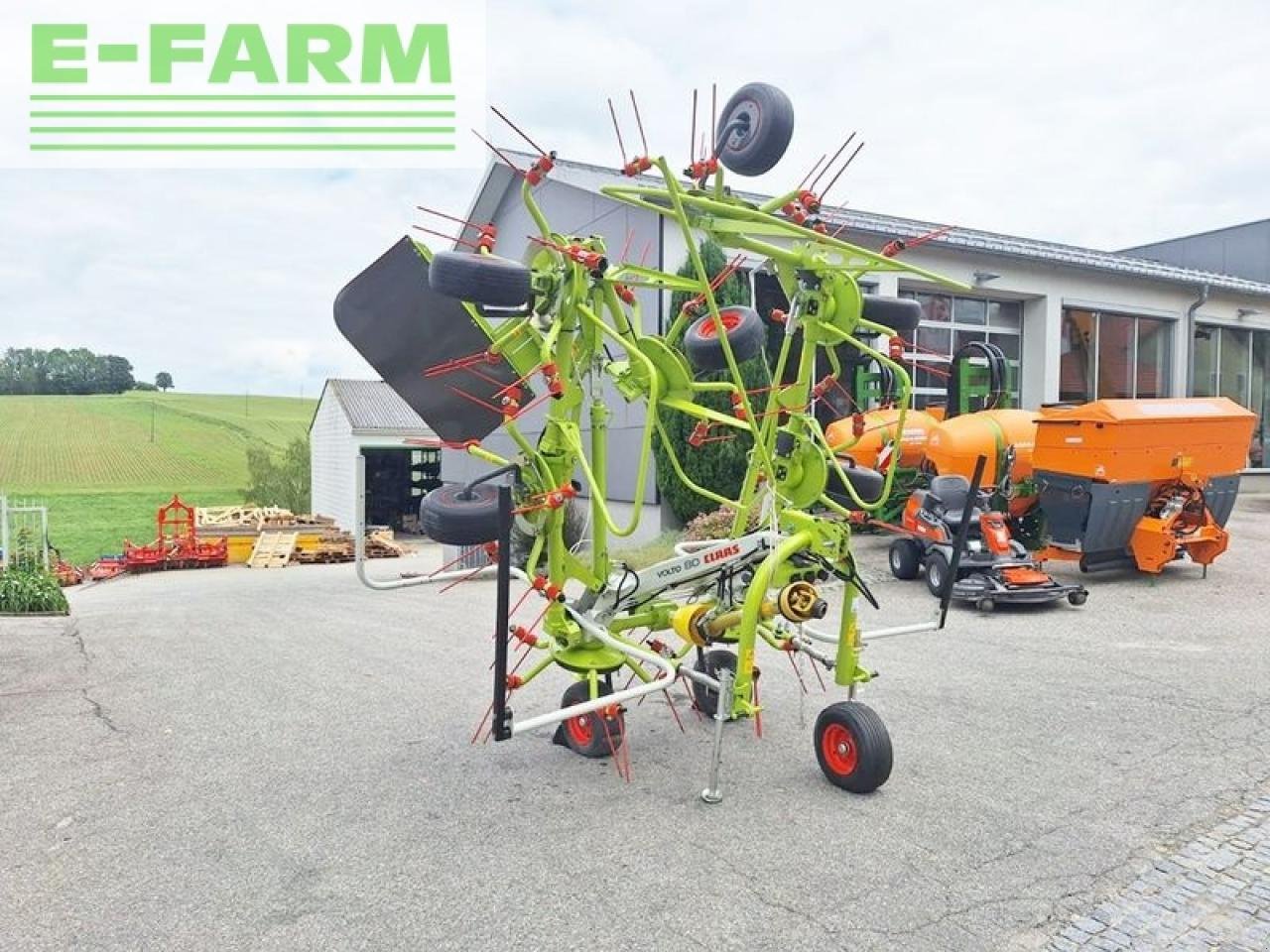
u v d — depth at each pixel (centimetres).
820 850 348
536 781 425
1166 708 524
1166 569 990
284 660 696
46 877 337
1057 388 1616
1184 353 1802
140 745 489
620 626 456
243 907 312
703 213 418
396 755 466
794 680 588
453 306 441
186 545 2359
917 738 476
